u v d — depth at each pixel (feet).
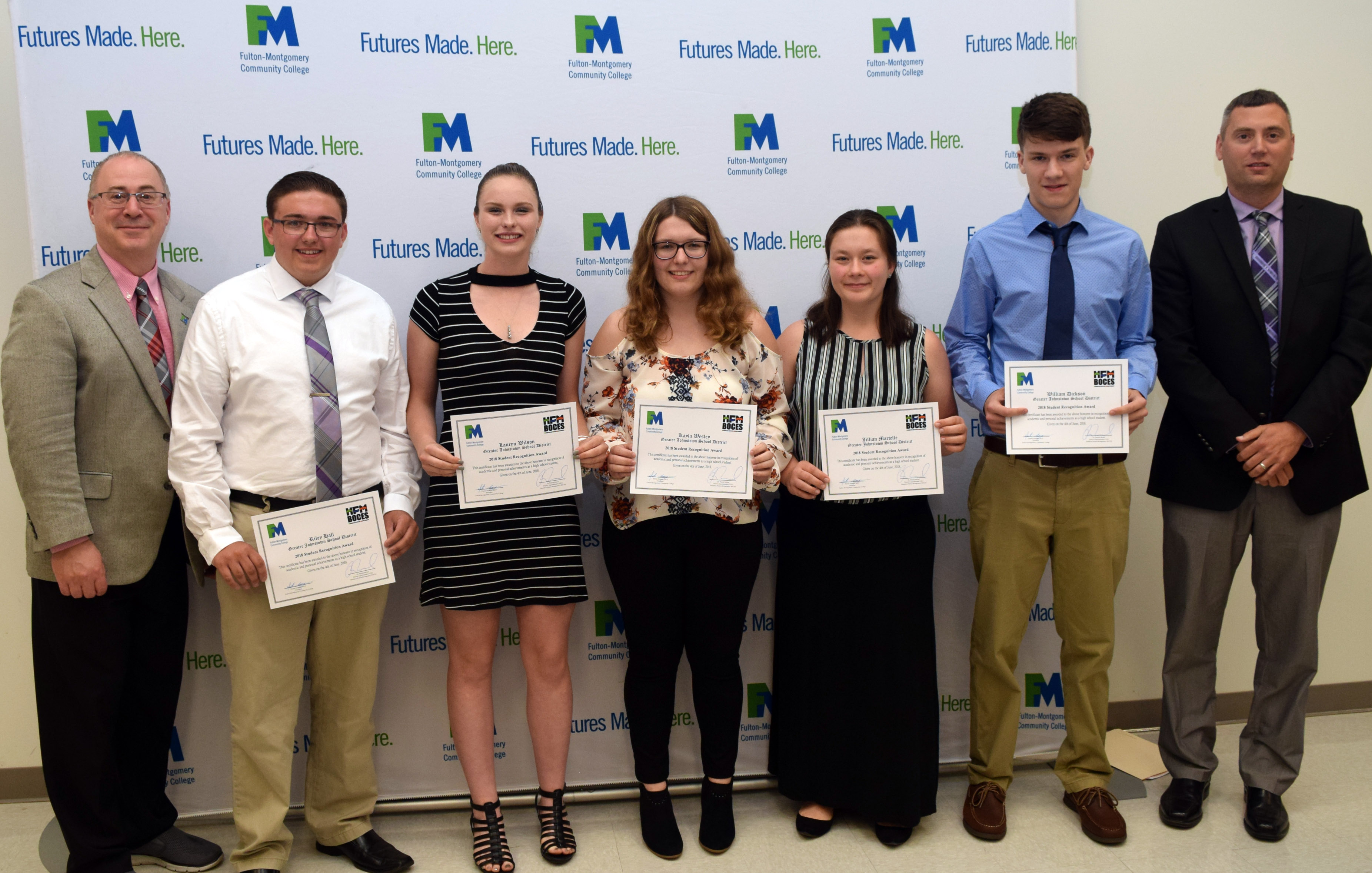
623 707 7.87
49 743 6.20
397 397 6.56
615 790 7.75
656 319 6.35
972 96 7.79
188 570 7.21
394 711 7.57
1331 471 6.57
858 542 6.57
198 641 7.30
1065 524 6.74
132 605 6.29
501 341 6.41
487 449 6.20
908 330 6.68
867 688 6.63
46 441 5.71
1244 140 6.47
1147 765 7.91
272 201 5.98
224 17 6.98
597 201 7.55
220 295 5.95
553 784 6.80
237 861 6.18
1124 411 6.34
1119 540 6.75
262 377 5.85
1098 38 8.13
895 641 6.57
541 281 6.75
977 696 7.13
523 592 6.44
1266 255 6.60
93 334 5.94
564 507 6.68
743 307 6.43
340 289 6.33
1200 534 6.82
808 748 6.82
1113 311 6.73
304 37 7.10
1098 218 6.84
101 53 6.87
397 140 7.27
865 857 6.66
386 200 7.30
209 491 5.74
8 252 7.40
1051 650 8.16
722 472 6.15
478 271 6.68
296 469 5.91
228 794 7.42
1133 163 8.27
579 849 6.87
